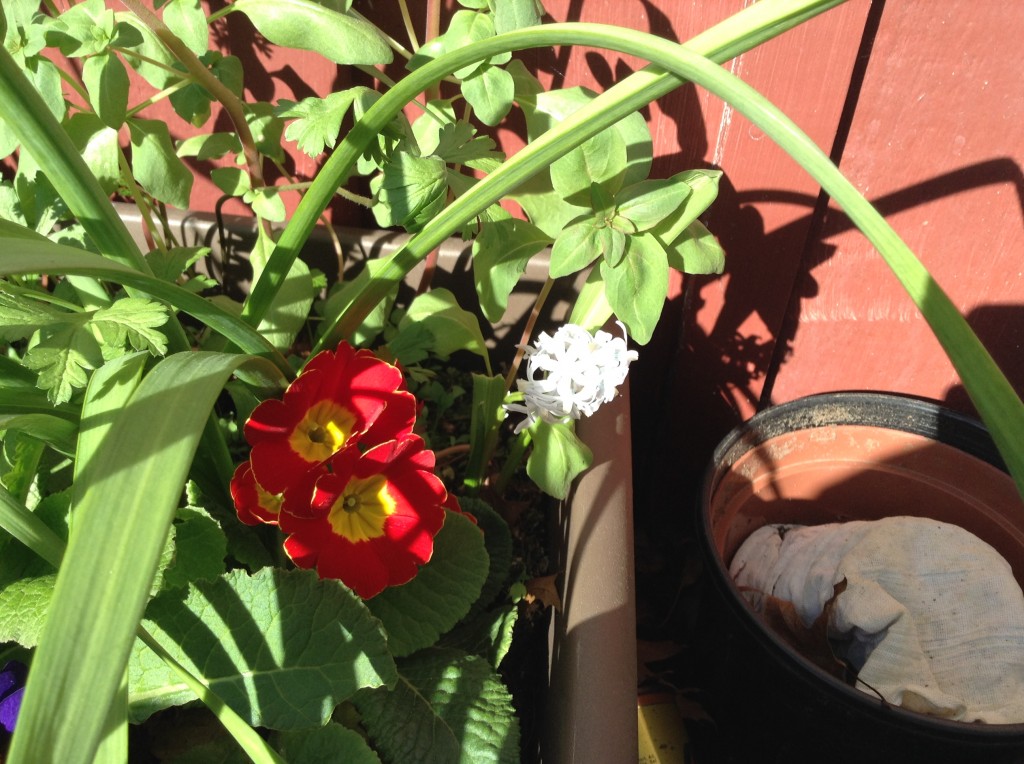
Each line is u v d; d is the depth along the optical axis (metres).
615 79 0.39
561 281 0.40
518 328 0.42
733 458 0.44
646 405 0.52
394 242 0.41
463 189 0.30
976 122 0.38
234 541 0.30
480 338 0.36
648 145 0.33
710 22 0.36
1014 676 0.39
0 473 0.26
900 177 0.40
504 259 0.33
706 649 0.45
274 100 0.40
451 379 0.43
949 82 0.37
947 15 0.35
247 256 0.42
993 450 0.43
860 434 0.46
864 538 0.44
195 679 0.21
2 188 0.34
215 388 0.18
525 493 0.39
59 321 0.23
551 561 0.35
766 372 0.48
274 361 0.27
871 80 0.37
